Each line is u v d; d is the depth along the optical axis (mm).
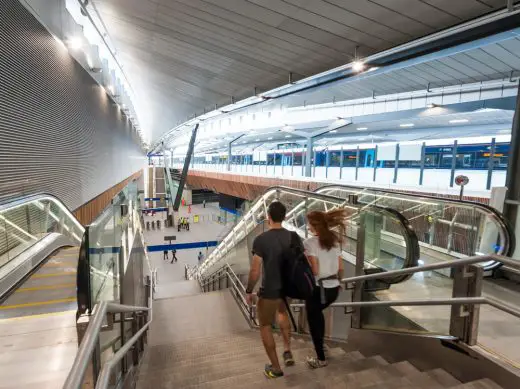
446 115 11391
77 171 7629
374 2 4547
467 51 6488
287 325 2928
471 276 2172
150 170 44688
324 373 2572
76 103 7574
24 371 2086
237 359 3361
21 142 4984
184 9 6266
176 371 3117
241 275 7762
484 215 4426
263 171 25922
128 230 4492
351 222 3844
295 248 2521
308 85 8484
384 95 10781
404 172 12656
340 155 16641
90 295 2148
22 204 4242
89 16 7812
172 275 16891
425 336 2504
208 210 38625
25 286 3818
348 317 3730
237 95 11406
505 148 9367
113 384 2039
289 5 5098
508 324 2729
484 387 1934
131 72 14805
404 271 2529
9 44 4641
